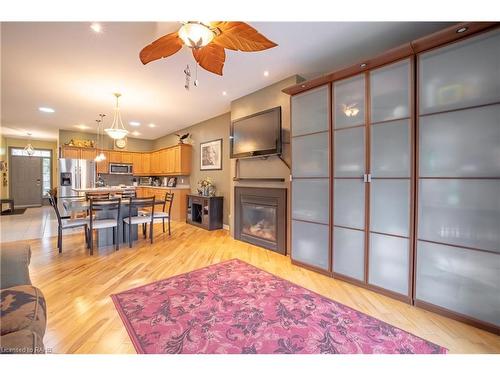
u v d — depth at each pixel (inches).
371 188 91.0
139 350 58.6
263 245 148.7
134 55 105.3
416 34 91.9
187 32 63.0
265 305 80.5
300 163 116.7
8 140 315.3
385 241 87.9
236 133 161.3
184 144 246.7
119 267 113.1
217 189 213.9
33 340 40.0
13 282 56.8
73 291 88.7
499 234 66.0
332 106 102.9
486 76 67.1
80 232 181.6
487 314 67.7
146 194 285.7
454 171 72.8
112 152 287.4
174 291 89.7
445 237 74.8
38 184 341.1
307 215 114.0
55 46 97.9
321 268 108.0
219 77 129.6
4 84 136.3
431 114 76.6
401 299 84.0
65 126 245.8
